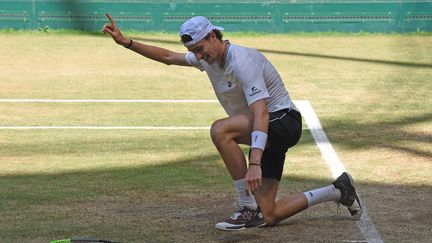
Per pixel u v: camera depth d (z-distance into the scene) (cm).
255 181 1256
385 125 2464
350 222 1470
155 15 4825
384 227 1437
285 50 4281
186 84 3266
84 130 2370
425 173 1864
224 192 1688
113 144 2181
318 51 4253
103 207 1566
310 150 2114
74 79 3353
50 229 1411
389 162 1977
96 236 1372
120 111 2686
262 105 1286
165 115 2623
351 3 4862
